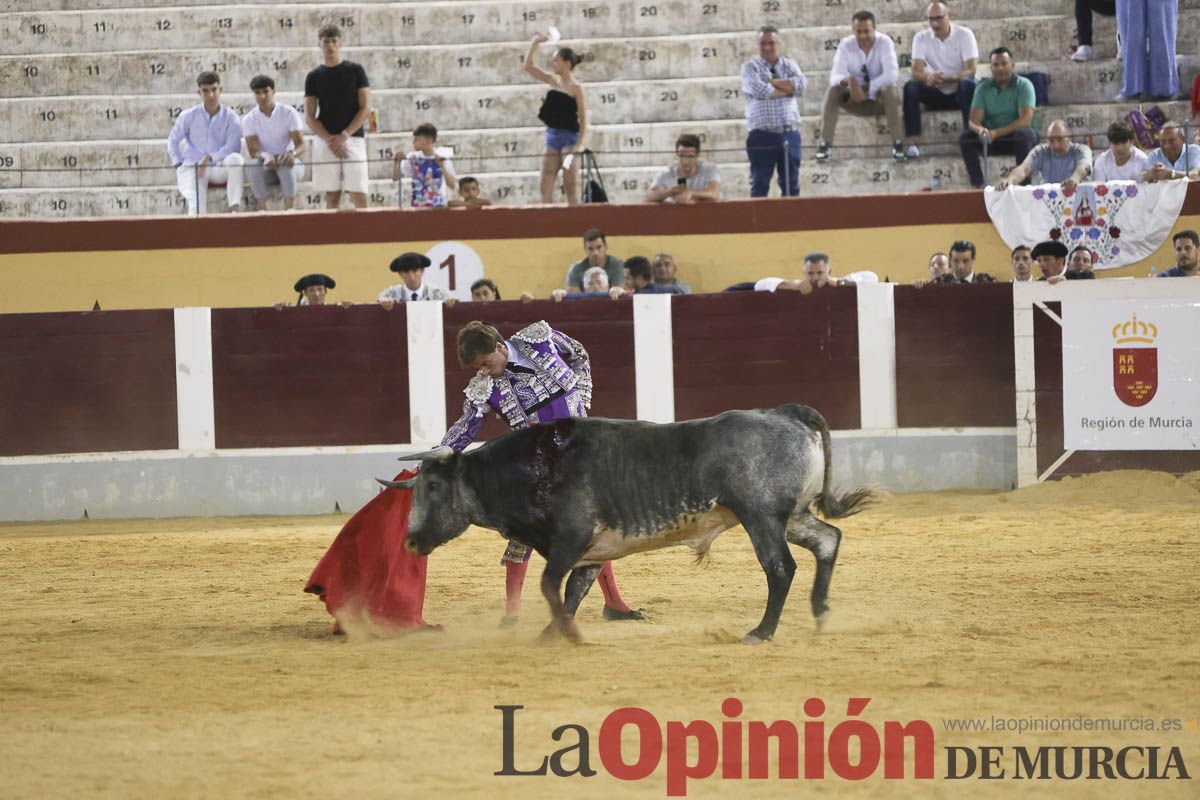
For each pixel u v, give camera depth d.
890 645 12.77
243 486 27.30
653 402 26.83
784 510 12.87
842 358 26.73
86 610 16.11
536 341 14.14
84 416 27.31
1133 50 34.69
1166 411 25.55
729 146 36.69
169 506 27.30
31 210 36.56
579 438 13.27
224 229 30.41
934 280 27.17
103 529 25.78
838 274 29.84
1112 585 16.09
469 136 37.19
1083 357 25.81
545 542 13.40
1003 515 23.20
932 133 35.34
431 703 10.70
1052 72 36.03
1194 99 31.59
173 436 27.31
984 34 37.44
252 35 39.91
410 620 14.23
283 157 32.28
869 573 17.45
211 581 18.48
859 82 33.72
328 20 39.91
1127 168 29.75
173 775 8.77
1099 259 28.81
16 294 30.56
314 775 8.73
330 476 27.17
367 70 39.00
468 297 30.25
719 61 38.47
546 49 38.94
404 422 27.09
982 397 26.55
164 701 10.94
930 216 29.56
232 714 10.45
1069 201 28.92
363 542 14.34
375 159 36.38
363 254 30.33
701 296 26.80
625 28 39.69
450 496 13.53
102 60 39.16
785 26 39.19
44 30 40.06
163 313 27.27
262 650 13.38
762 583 17.12
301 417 27.20
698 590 16.67
